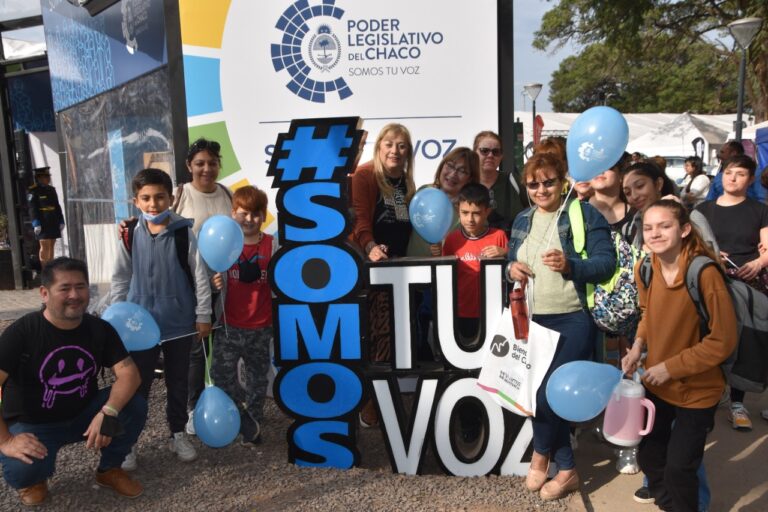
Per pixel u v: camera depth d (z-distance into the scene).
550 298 3.03
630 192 3.51
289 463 3.45
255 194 3.61
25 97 10.71
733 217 4.07
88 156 6.54
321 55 4.44
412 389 4.27
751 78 19.84
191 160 3.92
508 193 4.36
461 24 4.38
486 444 3.25
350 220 3.26
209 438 3.18
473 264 3.52
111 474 3.10
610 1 18.80
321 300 3.29
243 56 4.49
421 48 4.41
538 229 3.09
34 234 10.09
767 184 4.28
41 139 10.81
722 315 2.36
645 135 22.70
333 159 3.21
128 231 3.41
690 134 21.75
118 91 5.59
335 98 4.48
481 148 4.13
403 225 3.81
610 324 2.97
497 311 3.17
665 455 2.72
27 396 2.93
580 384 2.65
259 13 4.44
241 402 3.71
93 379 3.06
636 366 2.76
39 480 3.00
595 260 2.88
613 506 3.03
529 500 3.01
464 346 3.21
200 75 4.53
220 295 3.51
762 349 2.59
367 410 4.07
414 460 3.29
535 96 16.25
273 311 3.33
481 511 2.89
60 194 10.98
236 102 4.54
